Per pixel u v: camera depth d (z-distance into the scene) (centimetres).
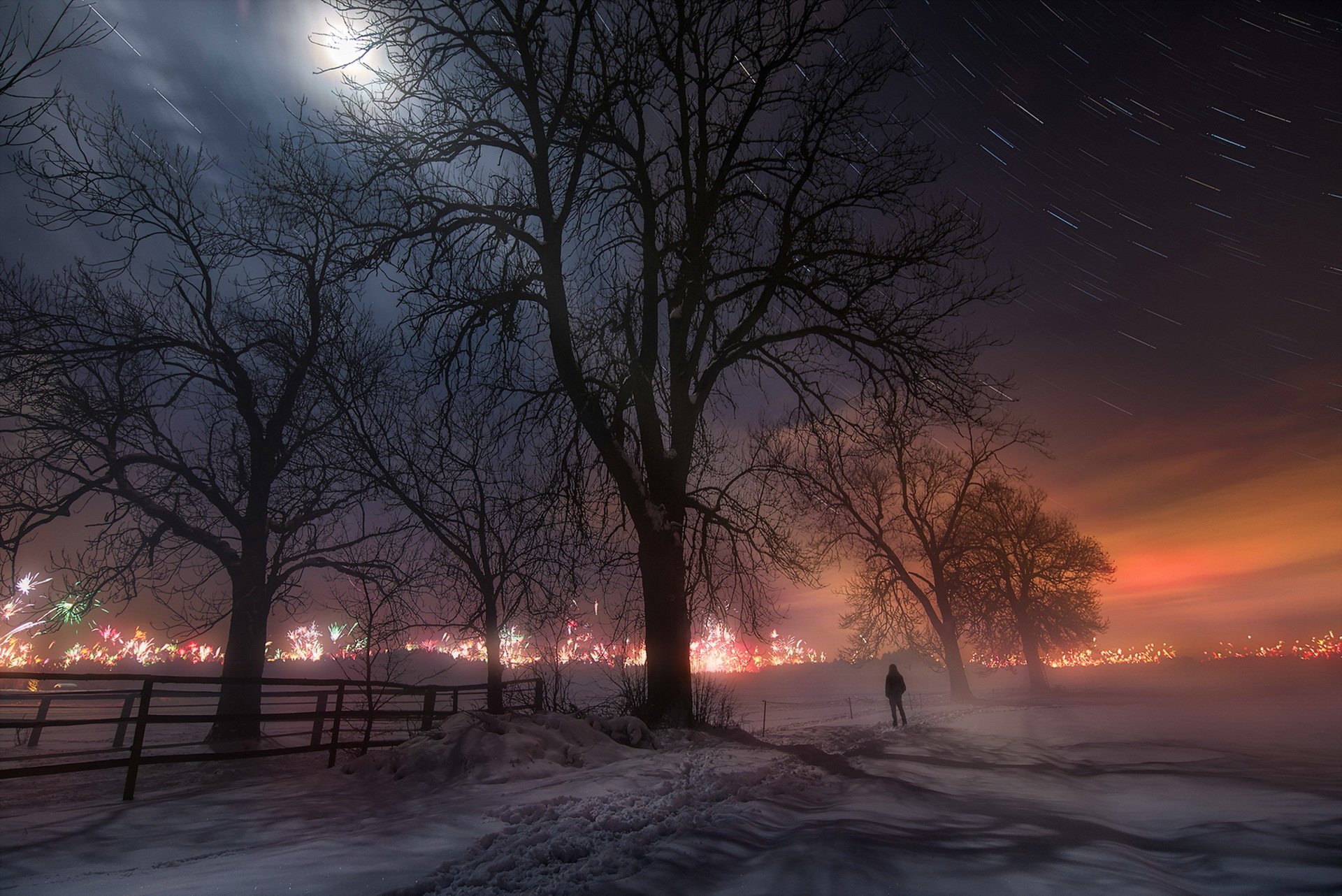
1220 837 637
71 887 500
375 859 572
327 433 1902
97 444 1812
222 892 488
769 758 1188
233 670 1812
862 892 482
